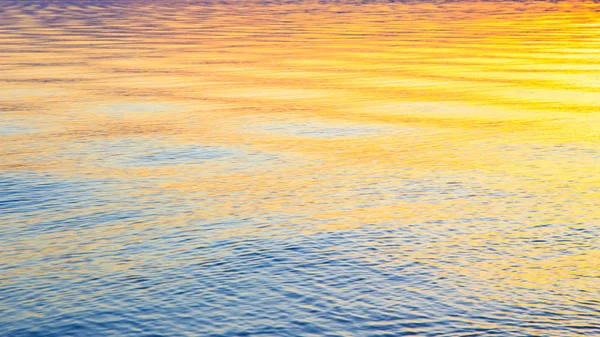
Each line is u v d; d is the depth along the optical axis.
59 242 14.31
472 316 11.46
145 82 32.69
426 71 35.50
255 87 31.12
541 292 12.20
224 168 19.14
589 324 11.24
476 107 26.67
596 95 28.95
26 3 99.00
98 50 45.06
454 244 14.12
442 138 22.08
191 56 41.97
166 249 13.93
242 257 13.54
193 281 12.62
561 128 23.30
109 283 12.56
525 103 27.39
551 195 16.92
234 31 57.47
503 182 17.84
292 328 11.19
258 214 15.74
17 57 41.69
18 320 11.43
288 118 24.89
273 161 19.75
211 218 15.52
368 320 11.38
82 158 20.08
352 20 68.50
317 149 20.94
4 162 19.69
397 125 23.81
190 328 11.22
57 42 49.78
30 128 23.59
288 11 82.06
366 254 13.64
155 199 16.73
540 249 13.89
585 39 50.53
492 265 13.19
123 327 11.26
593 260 13.42
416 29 58.56
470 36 52.66
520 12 80.12
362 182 17.89
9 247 14.09
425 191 17.20
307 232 14.70
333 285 12.45
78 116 25.39
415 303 11.84
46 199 16.77
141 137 22.30
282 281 12.60
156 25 64.06
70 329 11.21
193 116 25.30
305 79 33.22
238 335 11.02
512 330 11.08
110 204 16.42
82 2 101.25
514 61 39.06
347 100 28.06
